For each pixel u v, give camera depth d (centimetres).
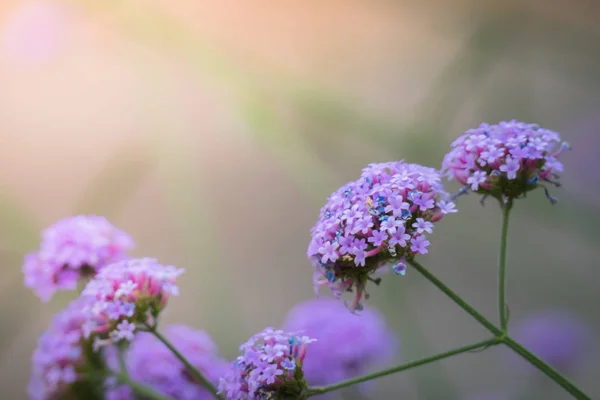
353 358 68
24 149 85
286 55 86
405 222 58
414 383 72
